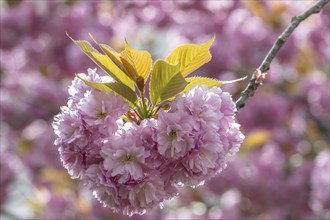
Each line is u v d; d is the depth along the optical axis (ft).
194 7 28.76
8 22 28.17
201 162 8.49
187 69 8.95
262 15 27.76
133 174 8.36
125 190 8.55
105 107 8.55
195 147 8.47
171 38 29.89
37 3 28.50
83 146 8.50
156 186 8.54
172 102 8.62
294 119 28.40
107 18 29.48
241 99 9.59
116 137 8.50
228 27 27.78
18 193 30.09
